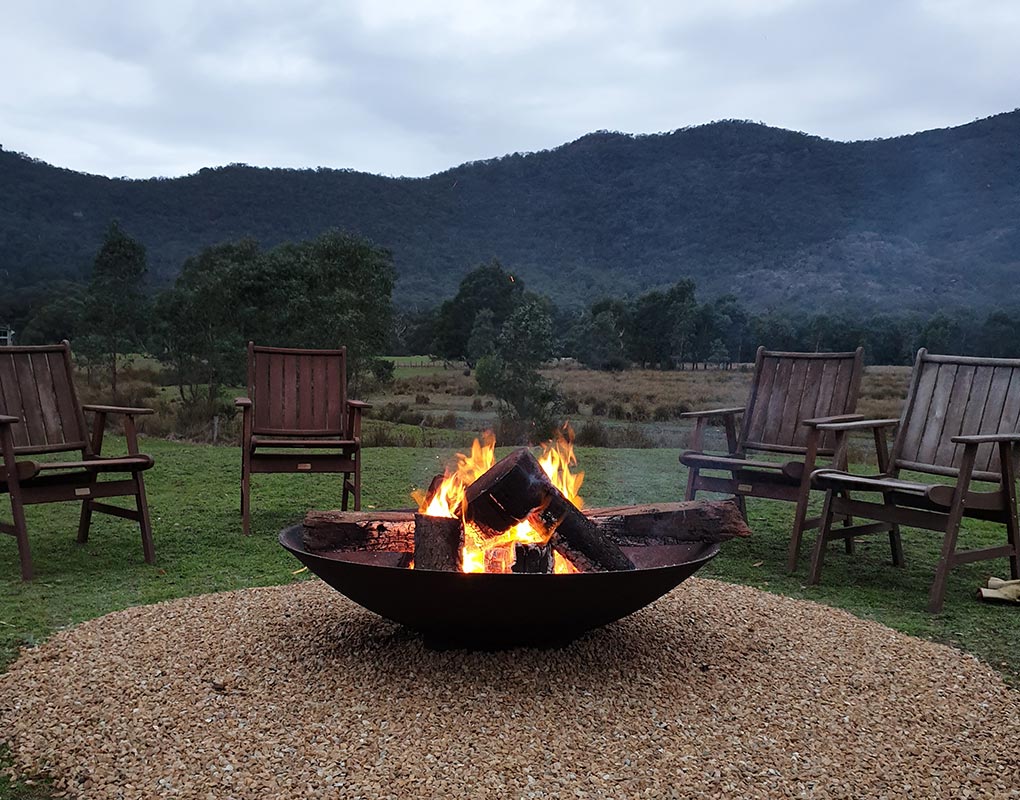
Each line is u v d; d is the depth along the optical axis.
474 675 2.86
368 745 2.38
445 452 10.56
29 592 4.13
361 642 3.20
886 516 4.37
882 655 3.21
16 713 2.62
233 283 19.36
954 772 2.35
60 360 5.01
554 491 3.09
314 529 3.20
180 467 8.55
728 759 2.35
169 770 2.26
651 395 31.45
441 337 60.41
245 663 3.01
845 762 2.37
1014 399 4.49
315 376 6.19
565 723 2.54
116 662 3.00
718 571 4.80
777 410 5.64
